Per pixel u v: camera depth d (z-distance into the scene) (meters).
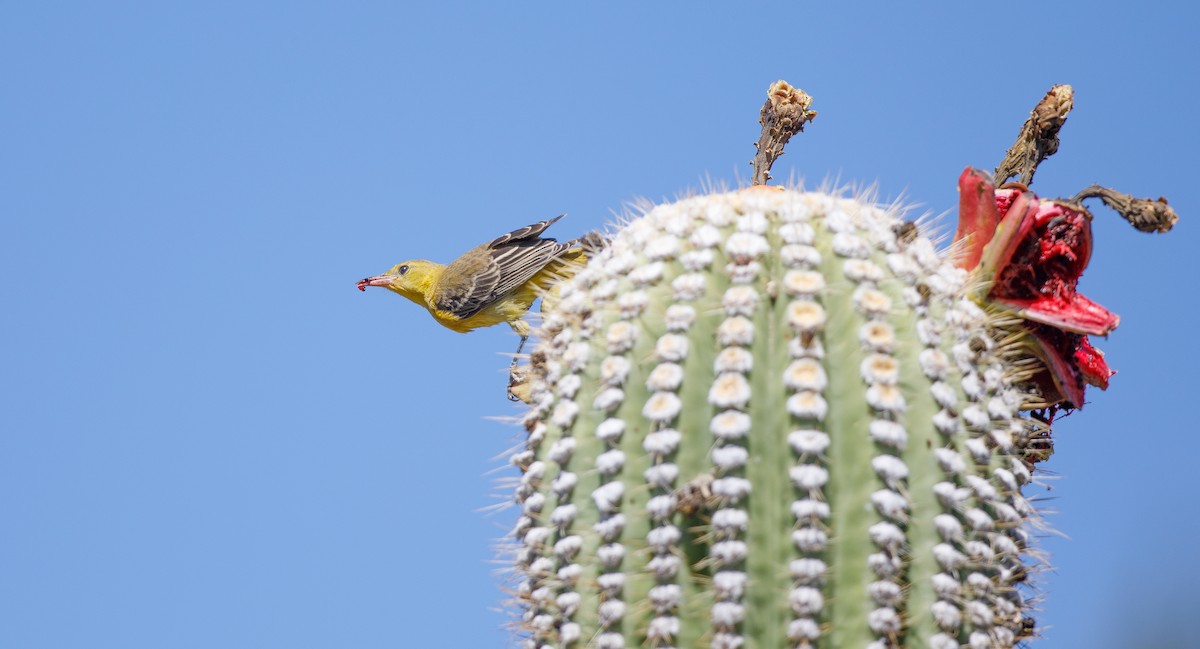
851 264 8.07
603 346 8.27
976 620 7.70
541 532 8.26
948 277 8.53
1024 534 8.27
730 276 8.06
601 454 8.06
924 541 7.68
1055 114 10.13
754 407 7.69
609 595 7.78
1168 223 8.85
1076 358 9.34
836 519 7.57
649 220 8.80
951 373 8.06
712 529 7.54
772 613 7.46
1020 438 8.47
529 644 8.34
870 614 7.44
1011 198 9.62
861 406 7.71
